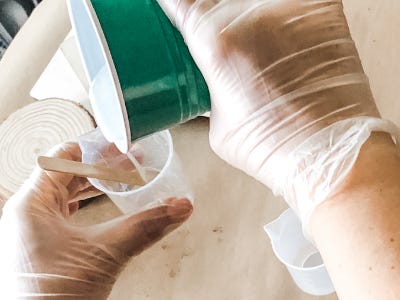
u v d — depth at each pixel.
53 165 0.63
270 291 0.68
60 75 0.90
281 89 0.51
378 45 0.81
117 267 0.65
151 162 0.74
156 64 0.52
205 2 0.53
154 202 0.66
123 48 0.51
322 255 0.48
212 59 0.52
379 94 0.77
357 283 0.44
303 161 0.50
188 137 0.82
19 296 0.62
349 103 0.51
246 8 0.52
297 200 0.51
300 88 0.51
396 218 0.45
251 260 0.71
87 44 0.58
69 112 0.85
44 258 0.62
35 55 0.95
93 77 0.59
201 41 0.52
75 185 0.72
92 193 0.76
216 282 0.71
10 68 0.95
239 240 0.73
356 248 0.45
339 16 0.54
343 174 0.48
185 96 0.54
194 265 0.72
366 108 0.52
